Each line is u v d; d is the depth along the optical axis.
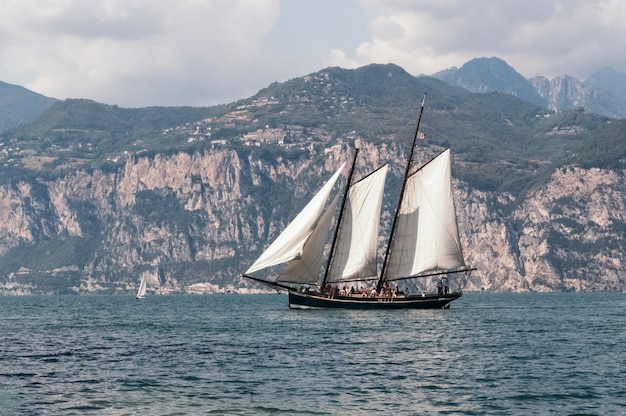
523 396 67.25
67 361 88.56
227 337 114.81
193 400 65.88
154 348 100.88
